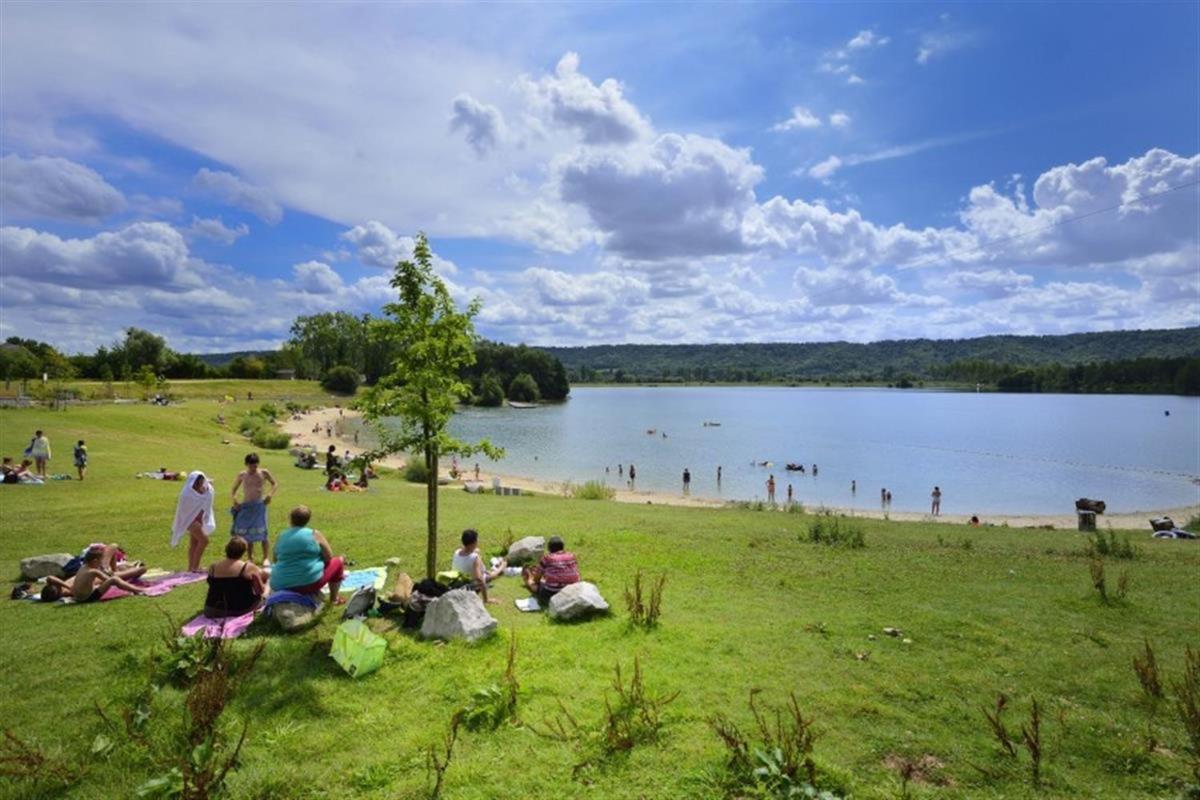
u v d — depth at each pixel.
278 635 7.43
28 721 5.63
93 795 4.80
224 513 16.92
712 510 24.23
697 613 9.36
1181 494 46.88
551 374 166.38
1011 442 83.38
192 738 5.30
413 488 28.89
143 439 39.47
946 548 15.70
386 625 8.07
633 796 4.95
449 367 9.77
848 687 6.86
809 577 11.87
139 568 9.81
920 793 5.09
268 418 80.38
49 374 78.50
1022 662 7.73
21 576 9.91
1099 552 15.51
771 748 5.34
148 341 113.44
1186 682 6.65
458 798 4.90
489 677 6.76
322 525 15.50
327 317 167.00
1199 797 5.15
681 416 129.50
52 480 22.31
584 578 11.32
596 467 58.28
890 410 156.12
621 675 6.95
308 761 5.32
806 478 54.66
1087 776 5.42
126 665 6.60
